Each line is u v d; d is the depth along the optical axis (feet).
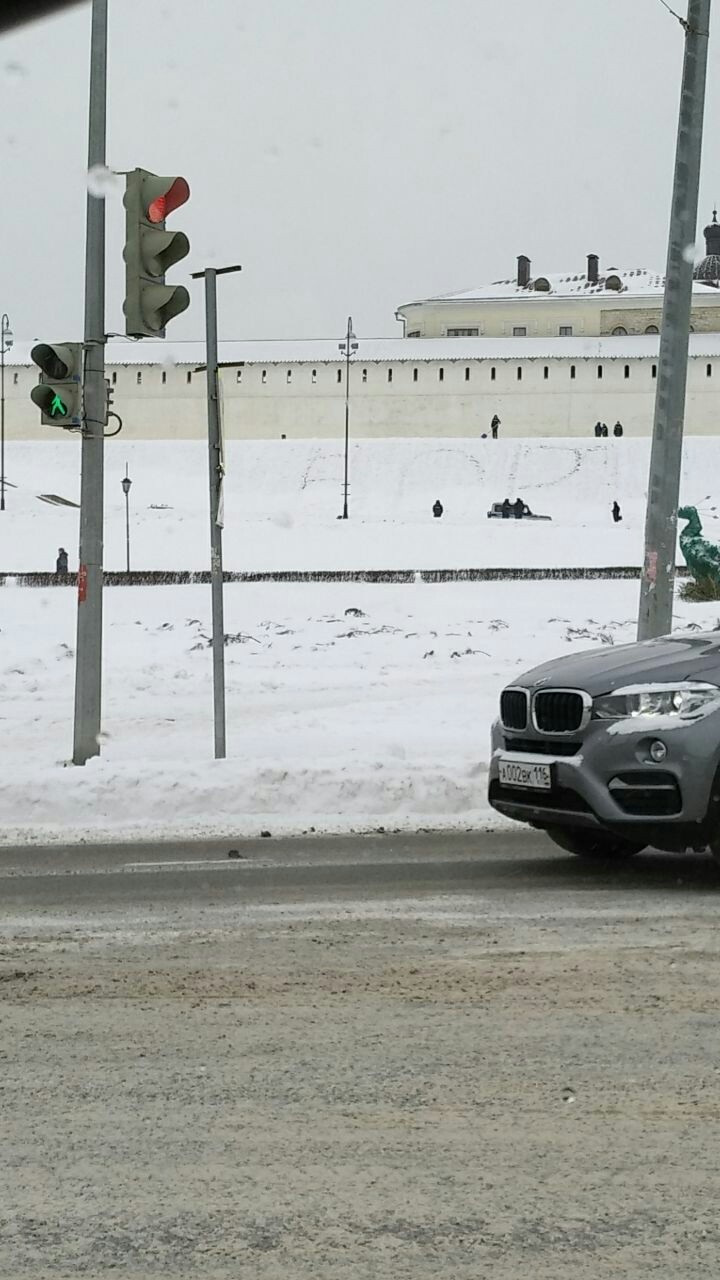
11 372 469.57
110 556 241.35
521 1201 14.43
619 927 27.25
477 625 115.75
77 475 407.23
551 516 320.91
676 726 31.63
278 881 32.96
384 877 33.42
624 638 103.55
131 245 46.93
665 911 28.89
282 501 359.87
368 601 138.51
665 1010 21.22
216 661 50.55
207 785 44.96
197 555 238.48
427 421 458.91
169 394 462.19
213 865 35.53
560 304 516.73
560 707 33.09
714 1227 13.83
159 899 30.73
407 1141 16.05
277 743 55.06
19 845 39.65
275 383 460.96
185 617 128.98
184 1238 13.66
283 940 26.32
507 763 34.17
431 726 59.52
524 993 22.30
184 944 26.04
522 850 37.63
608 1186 14.80
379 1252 13.34
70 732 63.26
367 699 73.72
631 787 31.83
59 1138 16.24
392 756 51.72
